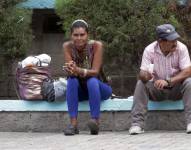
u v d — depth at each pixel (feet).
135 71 43.73
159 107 33.60
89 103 32.58
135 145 27.68
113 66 42.39
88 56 32.68
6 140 30.83
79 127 34.22
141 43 40.29
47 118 34.76
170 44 31.50
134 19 39.75
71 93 32.14
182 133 31.65
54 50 50.31
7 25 41.65
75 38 32.30
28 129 34.91
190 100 31.32
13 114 35.09
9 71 45.57
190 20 41.09
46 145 28.50
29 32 44.55
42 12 49.88
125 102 33.99
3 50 42.50
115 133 32.68
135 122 31.81
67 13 41.60
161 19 39.75
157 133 31.99
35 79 34.65
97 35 40.42
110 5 40.24
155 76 32.58
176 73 32.35
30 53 50.03
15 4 42.57
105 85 33.32
